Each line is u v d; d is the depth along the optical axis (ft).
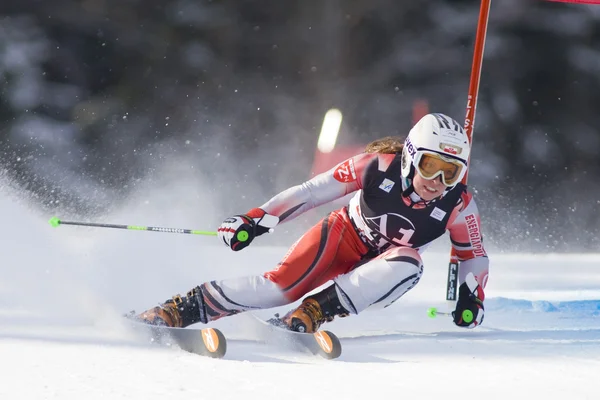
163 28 233.55
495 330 50.83
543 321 55.31
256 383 31.89
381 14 240.73
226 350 39.06
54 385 30.04
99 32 227.20
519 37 241.14
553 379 35.17
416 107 236.84
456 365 38.27
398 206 45.09
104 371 32.58
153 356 36.42
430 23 243.19
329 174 46.55
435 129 42.86
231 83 231.71
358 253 47.24
